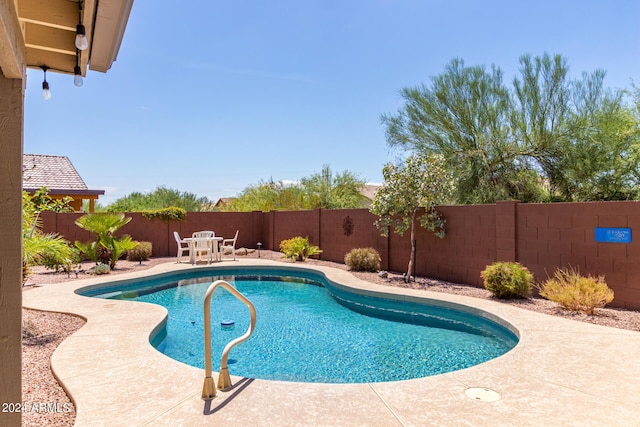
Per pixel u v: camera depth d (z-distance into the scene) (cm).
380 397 347
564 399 341
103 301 744
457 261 954
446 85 1237
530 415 313
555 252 750
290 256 1400
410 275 980
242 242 1806
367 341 625
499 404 332
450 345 602
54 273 1111
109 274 1117
